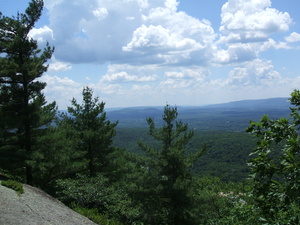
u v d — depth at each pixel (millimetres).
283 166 3727
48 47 15531
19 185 8711
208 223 11219
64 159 15250
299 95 4062
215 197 12398
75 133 17000
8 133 14312
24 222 5789
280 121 4055
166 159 14039
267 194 3820
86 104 18125
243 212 7129
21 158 13742
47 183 16484
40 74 15492
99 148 17781
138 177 14945
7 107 14562
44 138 14859
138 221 12383
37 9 14930
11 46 13906
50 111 17484
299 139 3750
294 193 3500
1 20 14180
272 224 3945
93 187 10922
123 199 12266
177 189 13273
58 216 7324
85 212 9406
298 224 3816
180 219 13617
